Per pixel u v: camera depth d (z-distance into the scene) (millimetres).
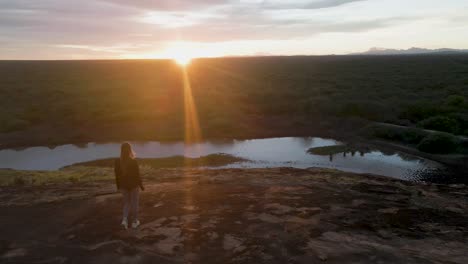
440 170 20234
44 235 6473
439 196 9406
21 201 8688
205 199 8406
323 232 6574
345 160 22750
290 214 7410
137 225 6656
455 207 8445
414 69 77562
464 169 20219
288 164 22094
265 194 8875
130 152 6469
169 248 5875
